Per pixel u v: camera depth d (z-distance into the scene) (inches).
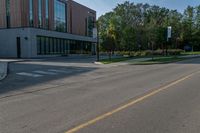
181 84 535.5
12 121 278.2
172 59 1544.0
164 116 287.3
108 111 313.0
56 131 242.1
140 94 424.5
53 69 988.6
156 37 2576.3
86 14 2994.6
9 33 1916.8
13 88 533.6
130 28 2618.1
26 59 1653.5
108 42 1732.3
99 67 1086.4
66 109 329.1
